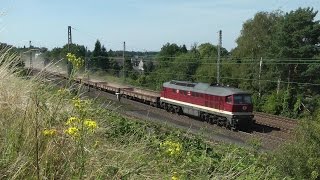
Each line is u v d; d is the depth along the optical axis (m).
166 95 35.72
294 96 42.12
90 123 3.39
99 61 63.03
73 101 3.68
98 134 4.57
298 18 47.22
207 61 63.16
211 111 29.69
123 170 3.66
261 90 51.09
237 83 57.69
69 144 3.51
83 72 4.42
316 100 42.31
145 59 69.62
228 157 5.58
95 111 5.12
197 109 31.39
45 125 3.50
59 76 4.65
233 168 4.98
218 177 4.55
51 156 3.31
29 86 4.21
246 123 27.55
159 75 63.91
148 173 3.96
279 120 29.70
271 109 41.16
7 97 3.79
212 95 29.67
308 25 47.25
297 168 11.02
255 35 61.66
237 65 58.44
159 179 3.95
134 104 36.06
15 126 3.42
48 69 4.64
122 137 5.11
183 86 33.38
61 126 3.71
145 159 4.30
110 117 5.81
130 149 4.33
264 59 50.00
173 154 4.39
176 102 34.03
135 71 66.31
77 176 3.25
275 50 49.78
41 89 4.36
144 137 5.37
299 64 47.06
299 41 47.56
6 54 4.60
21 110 3.68
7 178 3.05
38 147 3.30
